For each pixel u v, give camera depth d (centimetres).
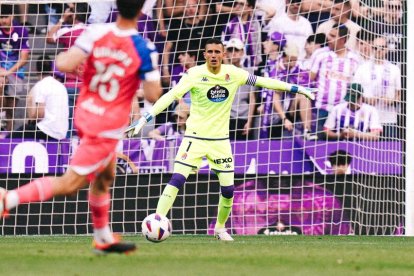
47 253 2469
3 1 4772
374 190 4700
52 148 4719
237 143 4719
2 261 2158
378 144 4700
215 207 4741
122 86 2188
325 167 4662
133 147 4728
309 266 2105
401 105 4728
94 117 2180
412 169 4566
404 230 4694
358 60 4731
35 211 4691
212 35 4825
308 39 4750
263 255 2472
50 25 4816
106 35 2153
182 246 2981
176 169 3581
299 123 4688
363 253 2631
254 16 4791
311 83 4728
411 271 2006
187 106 4709
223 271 1942
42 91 4741
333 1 4728
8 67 4762
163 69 4844
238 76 3566
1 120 4719
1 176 4691
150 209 4744
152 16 4841
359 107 4691
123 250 2334
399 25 4769
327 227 4647
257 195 4681
